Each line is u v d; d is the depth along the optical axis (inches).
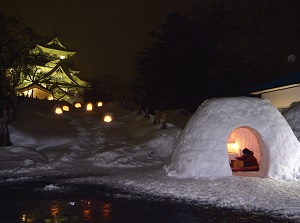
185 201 292.8
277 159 376.2
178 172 404.2
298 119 597.3
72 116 951.6
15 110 809.5
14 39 1079.6
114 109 1075.9
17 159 548.1
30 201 293.4
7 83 1117.7
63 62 2015.3
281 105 717.3
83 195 317.1
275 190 320.2
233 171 433.7
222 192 315.3
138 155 606.2
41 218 241.1
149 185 356.8
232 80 1473.9
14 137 655.1
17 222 231.6
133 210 263.6
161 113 1168.2
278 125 396.2
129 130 807.1
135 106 1134.4
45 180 405.1
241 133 474.0
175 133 704.4
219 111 409.4
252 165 438.3
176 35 1387.8
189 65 1375.5
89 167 514.0
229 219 239.1
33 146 646.5
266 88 729.6
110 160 565.0
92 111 1075.3
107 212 258.1
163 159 614.2
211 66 1446.9
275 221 233.9
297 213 253.0
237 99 415.5
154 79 1451.8
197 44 1379.2
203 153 388.5
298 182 356.2
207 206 275.3
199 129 409.4
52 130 762.8
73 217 243.9
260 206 271.4
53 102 1123.9
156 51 1412.4
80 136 744.3
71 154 603.5
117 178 406.3
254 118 394.9
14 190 342.6
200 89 1409.9
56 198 305.4
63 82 1843.0
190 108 1403.8
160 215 249.3
